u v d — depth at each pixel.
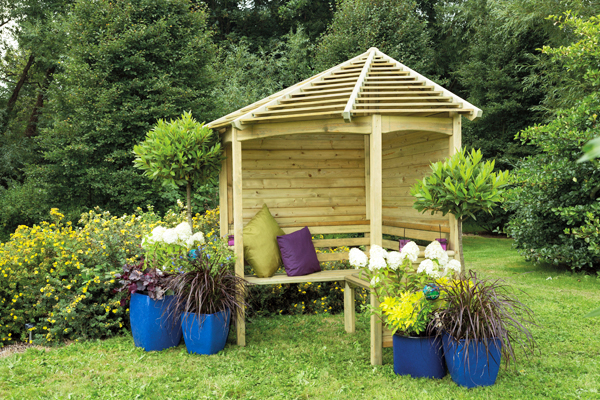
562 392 3.23
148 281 4.20
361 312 5.73
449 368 3.43
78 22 10.50
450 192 3.56
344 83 4.66
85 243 4.85
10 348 4.34
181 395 3.22
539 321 4.95
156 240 4.41
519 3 12.35
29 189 12.31
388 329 3.96
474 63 15.51
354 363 3.94
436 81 13.87
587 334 4.52
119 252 4.93
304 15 20.05
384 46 13.22
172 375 3.62
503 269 8.27
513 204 8.41
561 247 7.43
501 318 3.31
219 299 4.24
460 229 4.06
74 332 4.61
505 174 3.54
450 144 4.18
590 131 6.82
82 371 3.69
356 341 4.54
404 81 4.61
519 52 15.11
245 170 5.32
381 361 3.91
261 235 4.82
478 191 3.50
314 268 4.98
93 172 9.95
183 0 11.22
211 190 10.16
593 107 7.22
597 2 10.66
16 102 18.61
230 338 4.70
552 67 12.55
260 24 20.30
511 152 14.89
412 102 4.41
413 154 4.98
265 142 5.41
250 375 3.66
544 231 7.82
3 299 4.48
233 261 4.38
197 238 4.44
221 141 5.20
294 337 4.71
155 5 10.90
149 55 10.82
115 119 10.05
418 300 3.46
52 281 4.46
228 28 20.25
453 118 4.15
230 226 5.43
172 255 4.46
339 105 3.95
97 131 9.87
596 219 6.66
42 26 15.15
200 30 11.70
